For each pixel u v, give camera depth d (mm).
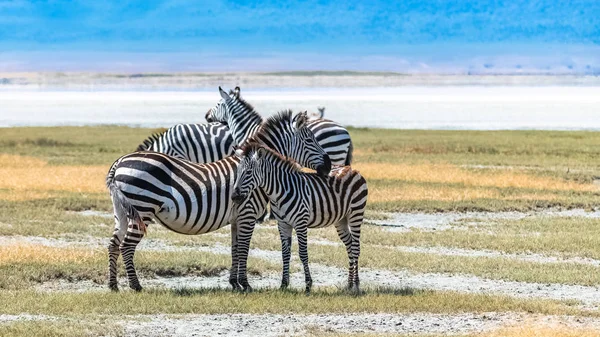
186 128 29266
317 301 20344
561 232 31328
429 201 37156
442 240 29547
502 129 91188
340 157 33312
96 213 34688
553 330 17906
